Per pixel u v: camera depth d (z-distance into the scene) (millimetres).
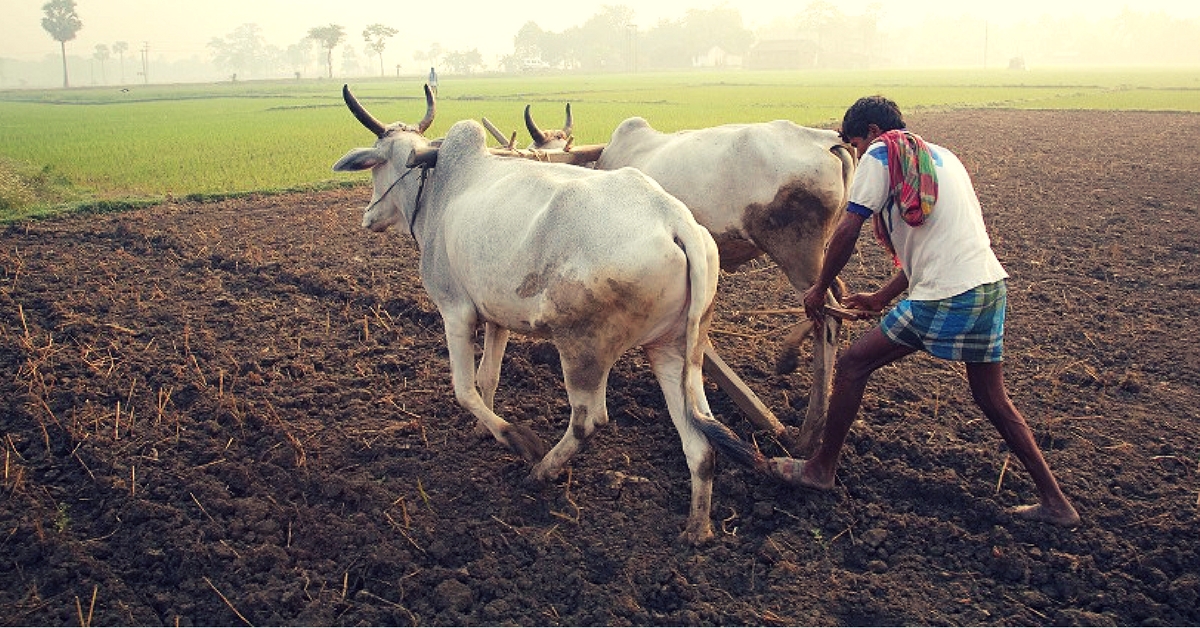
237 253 9750
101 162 17656
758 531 4773
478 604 4305
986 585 4289
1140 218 10969
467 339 5348
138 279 8891
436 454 5516
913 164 4285
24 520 4863
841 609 4156
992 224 10867
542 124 24484
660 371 4738
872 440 5422
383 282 8695
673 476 5262
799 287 6023
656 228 4375
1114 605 4125
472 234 4977
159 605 4309
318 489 5176
